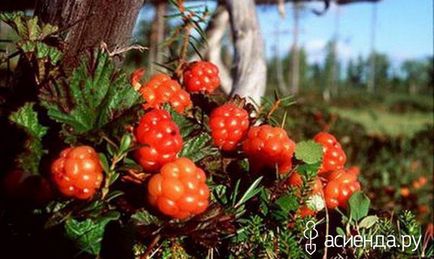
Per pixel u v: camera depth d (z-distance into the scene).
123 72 0.28
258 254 0.29
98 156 0.26
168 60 0.37
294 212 0.30
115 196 0.27
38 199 0.27
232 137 0.32
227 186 0.31
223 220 0.27
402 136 1.73
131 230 0.27
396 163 1.51
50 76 0.29
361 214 0.31
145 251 0.27
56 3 0.32
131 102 0.28
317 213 0.32
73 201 0.27
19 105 0.30
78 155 0.26
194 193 0.26
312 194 0.31
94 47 0.31
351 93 7.39
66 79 0.28
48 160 0.28
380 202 1.13
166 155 0.27
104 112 0.28
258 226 0.29
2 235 0.27
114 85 0.28
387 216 0.33
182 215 0.27
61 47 0.31
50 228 0.27
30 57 0.30
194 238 0.27
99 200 0.26
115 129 0.27
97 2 0.32
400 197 1.16
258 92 0.62
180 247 0.29
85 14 0.32
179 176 0.26
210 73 0.36
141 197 0.28
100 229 0.27
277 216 0.30
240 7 0.63
